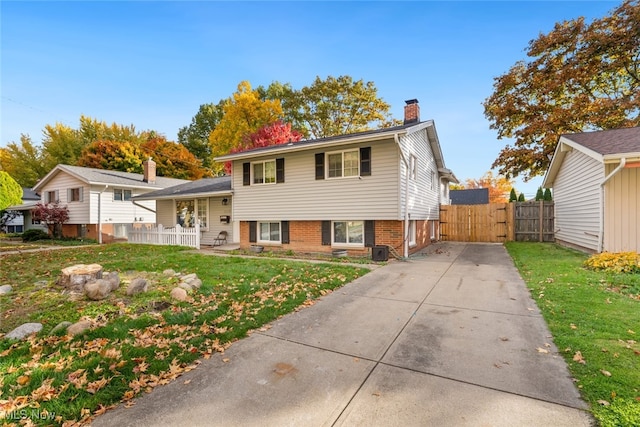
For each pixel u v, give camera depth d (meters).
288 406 2.45
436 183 15.99
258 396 2.58
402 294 5.64
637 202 7.93
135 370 2.93
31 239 18.27
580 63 14.89
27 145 31.83
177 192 16.09
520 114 16.78
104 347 3.39
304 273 7.27
